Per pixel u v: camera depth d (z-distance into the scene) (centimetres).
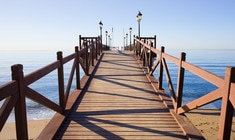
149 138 294
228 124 193
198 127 1312
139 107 424
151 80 647
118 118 366
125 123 344
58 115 363
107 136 299
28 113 1938
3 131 1438
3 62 14125
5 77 5778
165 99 459
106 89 567
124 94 519
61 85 371
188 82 4025
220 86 203
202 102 253
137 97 495
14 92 190
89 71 803
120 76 742
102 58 1253
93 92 537
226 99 190
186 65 321
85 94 519
